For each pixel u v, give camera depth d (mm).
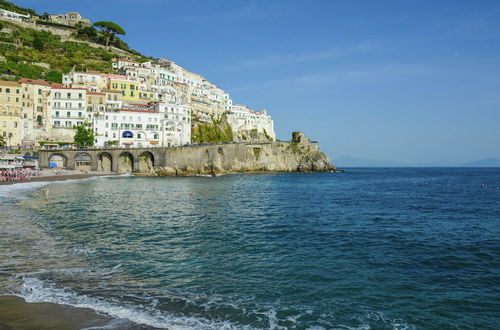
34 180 80875
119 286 16750
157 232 29391
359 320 14055
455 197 64125
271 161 154125
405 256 23328
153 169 117062
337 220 37312
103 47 189625
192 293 16203
